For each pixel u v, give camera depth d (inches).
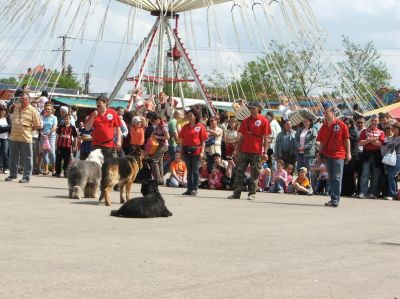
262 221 472.4
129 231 391.2
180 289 246.7
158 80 1141.7
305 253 339.3
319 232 424.5
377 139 731.4
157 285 251.9
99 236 367.6
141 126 772.0
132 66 1138.7
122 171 532.1
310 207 598.9
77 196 561.0
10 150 721.6
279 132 799.7
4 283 246.2
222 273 279.4
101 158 583.2
